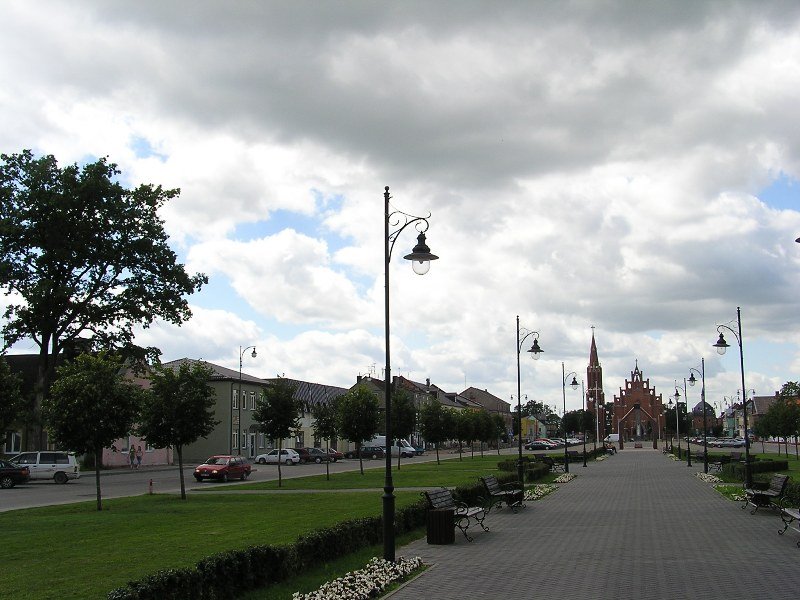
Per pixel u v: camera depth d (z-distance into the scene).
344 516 20.53
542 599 10.54
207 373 29.34
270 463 65.25
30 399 47.06
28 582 11.25
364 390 45.00
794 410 57.16
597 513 22.12
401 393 52.03
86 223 45.00
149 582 8.52
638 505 24.48
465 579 12.11
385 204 14.97
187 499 27.91
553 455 69.44
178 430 28.09
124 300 46.81
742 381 29.31
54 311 45.16
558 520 20.39
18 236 44.31
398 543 16.14
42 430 46.44
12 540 16.30
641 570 12.69
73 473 43.31
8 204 44.31
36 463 42.75
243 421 74.06
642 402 148.12
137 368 48.84
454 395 150.88
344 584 11.24
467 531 18.14
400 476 40.84
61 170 45.16
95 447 24.36
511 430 158.00
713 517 20.70
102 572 12.12
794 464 47.69
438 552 14.95
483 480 21.53
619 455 79.19
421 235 14.98
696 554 14.35
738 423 136.25
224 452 70.19
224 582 9.98
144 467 59.38
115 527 18.73
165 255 47.91
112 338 47.62
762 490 23.70
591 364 152.75
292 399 38.59
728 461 45.41
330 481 37.97
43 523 19.86
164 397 28.33
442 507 16.84
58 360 49.31
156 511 23.09
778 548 15.04
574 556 14.24
